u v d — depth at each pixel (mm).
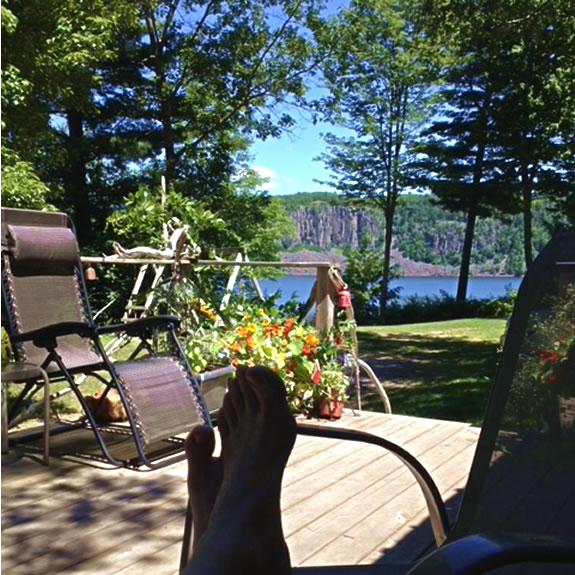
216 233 13164
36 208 8086
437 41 8898
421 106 16469
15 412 3402
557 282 1301
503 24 7789
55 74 8469
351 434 1402
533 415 1260
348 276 17281
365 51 15484
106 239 12211
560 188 15461
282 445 1285
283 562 1202
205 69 13562
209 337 4137
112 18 9188
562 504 1155
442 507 1433
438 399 5152
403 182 16906
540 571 983
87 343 3691
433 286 18656
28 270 3574
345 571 1354
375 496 2654
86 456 3213
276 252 15430
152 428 3049
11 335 3264
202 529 1334
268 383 1328
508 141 15312
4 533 2316
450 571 643
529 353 1300
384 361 7535
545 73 14062
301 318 4461
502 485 1260
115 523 2412
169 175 13742
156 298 4742
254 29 13750
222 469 1382
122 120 13656
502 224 18203
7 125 8617
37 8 8031
